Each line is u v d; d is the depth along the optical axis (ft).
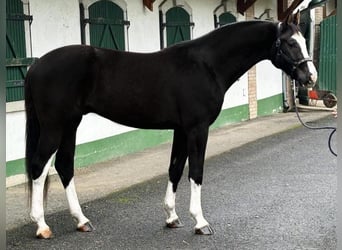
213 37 14.70
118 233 15.01
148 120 14.57
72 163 14.99
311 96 47.29
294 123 38.32
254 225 15.56
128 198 18.78
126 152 26.99
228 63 14.67
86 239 14.51
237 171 23.27
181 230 15.21
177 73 14.33
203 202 18.17
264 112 43.42
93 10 24.25
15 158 20.57
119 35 25.94
